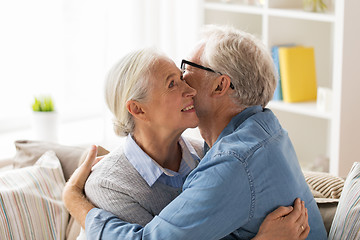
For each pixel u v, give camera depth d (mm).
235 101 1828
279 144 1775
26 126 4094
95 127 4125
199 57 1866
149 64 1809
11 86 4043
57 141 3648
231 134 1753
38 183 2547
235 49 1797
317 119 4102
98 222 1786
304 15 3432
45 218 2482
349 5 3152
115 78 1854
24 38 4027
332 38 3992
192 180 1718
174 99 1820
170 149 1955
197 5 4039
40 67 4121
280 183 1720
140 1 3916
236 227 1693
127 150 1923
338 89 3260
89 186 1898
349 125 3326
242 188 1651
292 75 3643
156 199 1893
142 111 1844
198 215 1643
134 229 1730
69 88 4250
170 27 4066
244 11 3805
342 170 3365
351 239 1839
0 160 3146
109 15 3846
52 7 4070
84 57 4246
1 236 2365
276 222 1695
